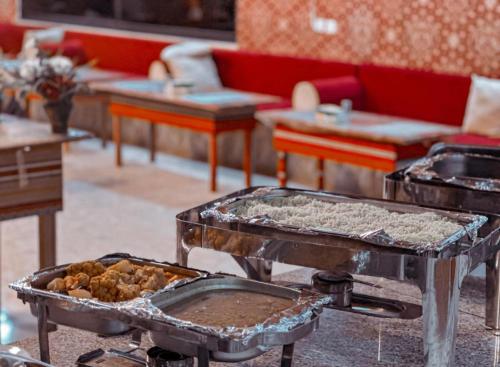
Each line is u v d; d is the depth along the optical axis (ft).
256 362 9.84
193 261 14.12
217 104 17.44
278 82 19.58
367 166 15.70
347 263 9.08
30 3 26.76
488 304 10.59
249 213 9.70
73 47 23.50
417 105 17.16
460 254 9.03
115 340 10.21
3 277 13.71
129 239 15.20
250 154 18.30
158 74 20.85
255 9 20.25
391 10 17.67
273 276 12.00
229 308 8.43
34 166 12.05
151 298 8.34
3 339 11.98
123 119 22.75
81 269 8.80
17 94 13.48
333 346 10.20
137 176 19.45
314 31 19.12
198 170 20.10
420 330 10.57
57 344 10.12
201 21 21.76
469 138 15.52
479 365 9.91
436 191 10.57
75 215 16.38
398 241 8.96
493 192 10.36
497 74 16.20
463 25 16.55
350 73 18.21
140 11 23.29
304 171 18.70
